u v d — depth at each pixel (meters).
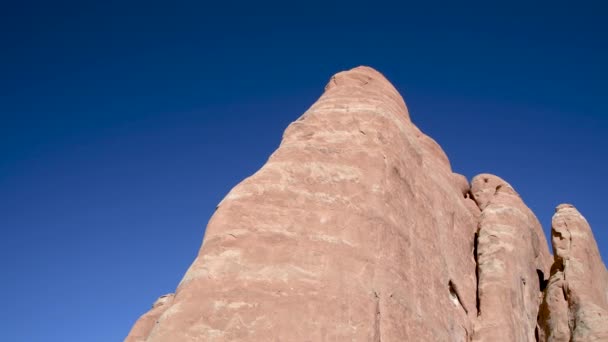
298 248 20.77
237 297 19.02
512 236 31.47
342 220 22.00
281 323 18.83
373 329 19.73
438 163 32.62
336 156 24.02
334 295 19.83
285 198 22.05
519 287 29.73
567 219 33.72
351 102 26.75
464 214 32.44
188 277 19.64
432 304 24.31
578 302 29.27
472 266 30.44
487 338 26.58
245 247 20.34
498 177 38.91
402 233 23.80
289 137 24.92
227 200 21.64
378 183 23.72
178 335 18.00
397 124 27.09
